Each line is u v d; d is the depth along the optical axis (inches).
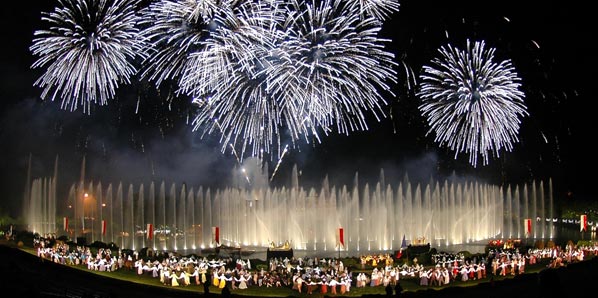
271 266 1866.4
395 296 1315.2
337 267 1791.3
